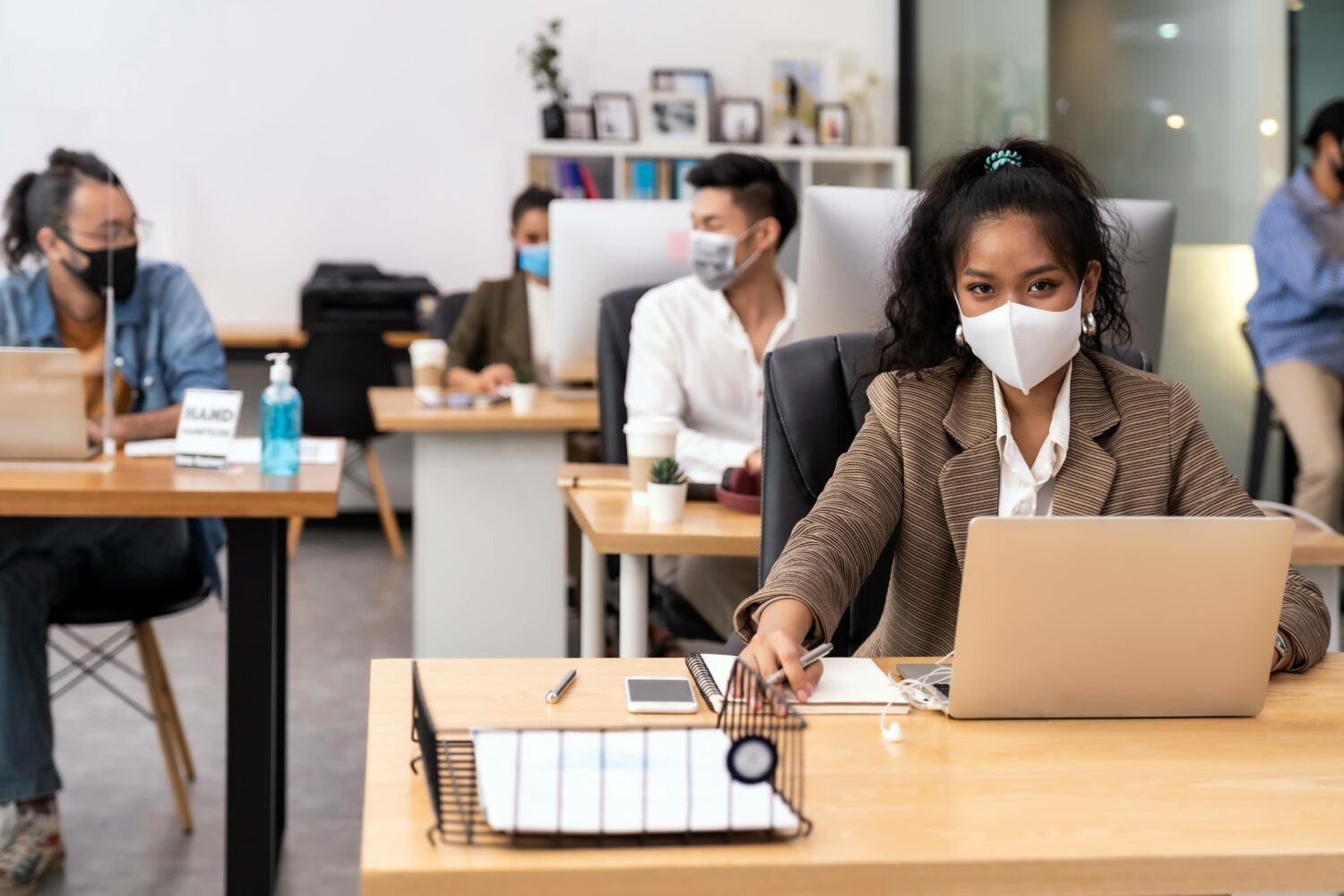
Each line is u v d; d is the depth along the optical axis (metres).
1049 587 1.12
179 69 5.95
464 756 1.01
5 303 2.33
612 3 6.19
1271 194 3.79
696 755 0.98
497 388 3.85
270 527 2.10
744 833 0.89
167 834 2.60
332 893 2.35
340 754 3.09
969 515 1.46
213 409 2.32
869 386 1.59
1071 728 1.14
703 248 2.75
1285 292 3.69
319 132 6.08
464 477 3.30
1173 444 1.47
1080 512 1.44
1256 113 3.99
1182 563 1.13
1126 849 0.88
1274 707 1.21
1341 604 3.58
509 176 6.20
